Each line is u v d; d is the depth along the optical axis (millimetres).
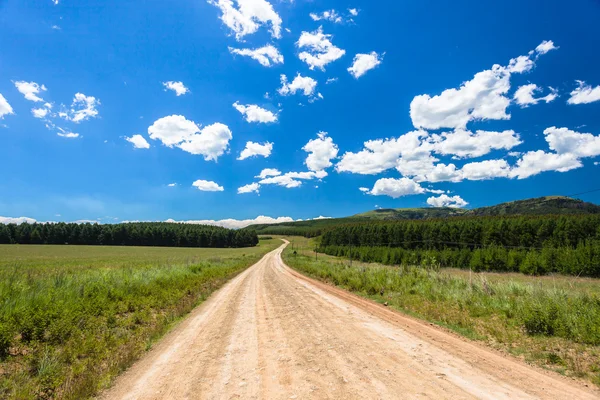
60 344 7531
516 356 6172
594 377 4984
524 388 4621
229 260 55188
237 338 8203
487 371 5328
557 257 33219
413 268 21906
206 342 8000
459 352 6434
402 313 10930
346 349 6699
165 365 6344
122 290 13781
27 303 8766
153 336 8773
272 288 20266
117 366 6164
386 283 17172
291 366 5781
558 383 4820
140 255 65562
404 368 5480
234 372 5637
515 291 12266
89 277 15000
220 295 17812
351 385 4770
